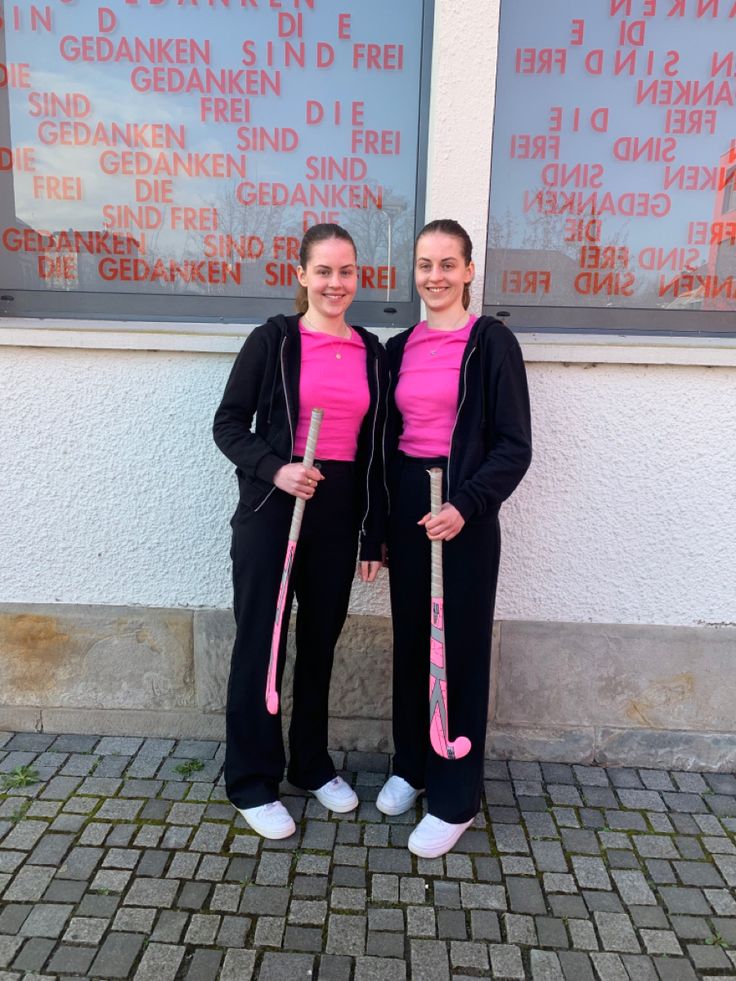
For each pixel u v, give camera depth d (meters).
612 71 2.38
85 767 2.47
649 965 1.78
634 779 2.53
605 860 2.12
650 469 2.46
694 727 2.59
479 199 2.34
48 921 1.84
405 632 2.19
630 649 2.56
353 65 2.41
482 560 2.05
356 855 2.11
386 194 2.48
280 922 1.87
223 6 2.38
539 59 2.37
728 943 1.85
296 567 2.14
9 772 2.43
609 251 2.48
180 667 2.65
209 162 2.47
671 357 2.35
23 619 2.64
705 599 2.53
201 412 2.49
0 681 2.65
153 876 2.00
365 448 2.14
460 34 2.24
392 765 2.54
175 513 2.56
